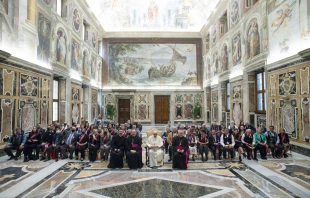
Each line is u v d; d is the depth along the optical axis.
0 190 5.70
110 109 21.97
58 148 9.06
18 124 9.16
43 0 10.99
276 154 9.05
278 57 10.03
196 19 23.05
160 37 23.14
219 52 17.56
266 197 5.18
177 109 22.98
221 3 16.34
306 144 8.45
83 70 17.20
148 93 23.00
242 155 9.88
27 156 8.98
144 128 21.64
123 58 23.20
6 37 8.34
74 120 14.99
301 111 8.66
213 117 19.55
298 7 8.68
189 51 23.28
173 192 5.61
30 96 9.95
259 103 12.44
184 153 7.89
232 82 14.90
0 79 8.13
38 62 10.59
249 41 12.53
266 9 10.87
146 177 6.89
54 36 12.12
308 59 8.23
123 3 22.92
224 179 6.56
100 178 6.78
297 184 5.98
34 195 5.39
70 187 5.96
